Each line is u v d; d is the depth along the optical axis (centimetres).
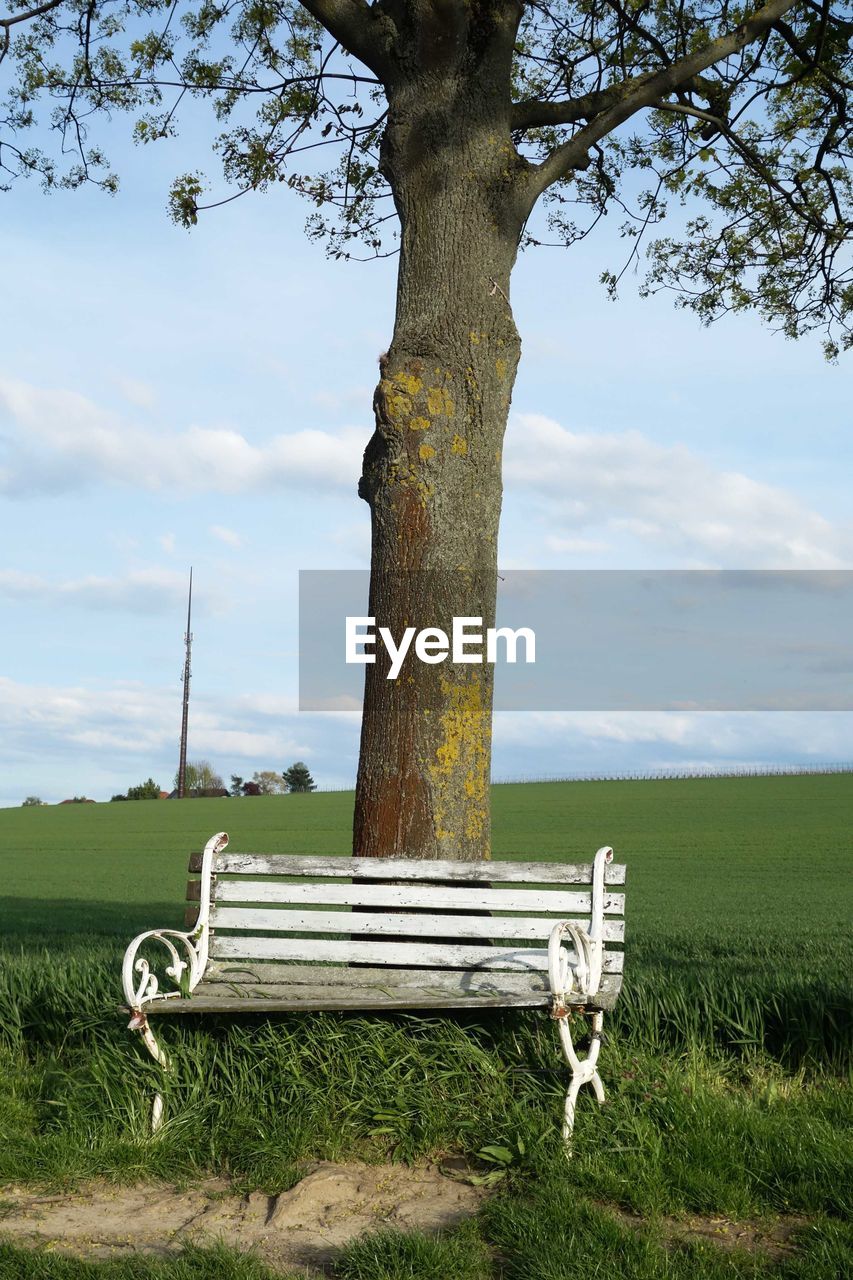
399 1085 525
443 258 669
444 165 679
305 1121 517
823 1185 443
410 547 641
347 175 1065
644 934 1520
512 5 693
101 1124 530
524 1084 524
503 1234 413
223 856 621
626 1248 393
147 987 564
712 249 1127
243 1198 467
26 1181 490
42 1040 680
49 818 6462
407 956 592
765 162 1080
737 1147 475
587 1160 464
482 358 662
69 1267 389
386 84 709
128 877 2989
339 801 6838
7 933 1598
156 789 10181
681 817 4716
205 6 1025
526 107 780
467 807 634
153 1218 449
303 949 600
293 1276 385
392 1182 474
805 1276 370
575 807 5416
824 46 995
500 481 671
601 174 1045
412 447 645
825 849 3388
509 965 582
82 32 1016
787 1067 599
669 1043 615
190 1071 551
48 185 1044
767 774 7588
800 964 1076
